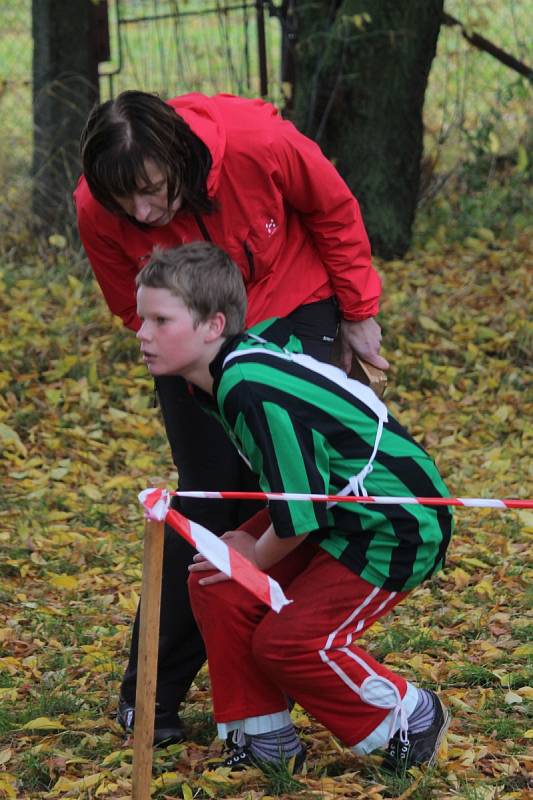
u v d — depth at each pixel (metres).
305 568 8.54
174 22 24.53
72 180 23.52
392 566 7.87
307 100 23.50
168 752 9.09
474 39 25.31
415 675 10.41
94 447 17.36
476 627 11.54
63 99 23.45
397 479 7.88
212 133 8.40
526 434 17.58
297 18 23.78
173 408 8.91
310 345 9.22
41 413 18.17
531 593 12.27
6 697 10.19
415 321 20.95
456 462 16.84
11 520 14.88
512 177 25.70
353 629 8.01
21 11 30.69
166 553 9.02
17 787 8.74
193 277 7.70
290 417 7.53
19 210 23.94
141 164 7.89
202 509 9.09
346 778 8.45
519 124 26.58
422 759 8.42
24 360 19.48
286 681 8.03
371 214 23.62
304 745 8.98
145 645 7.22
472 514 14.78
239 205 8.70
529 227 25.00
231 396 7.57
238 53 25.81
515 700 9.75
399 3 22.66
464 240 24.64
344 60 22.97
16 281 21.98
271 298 9.09
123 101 8.00
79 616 12.19
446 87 26.28
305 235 9.32
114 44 28.66
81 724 9.67
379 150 23.41
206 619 8.23
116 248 9.16
